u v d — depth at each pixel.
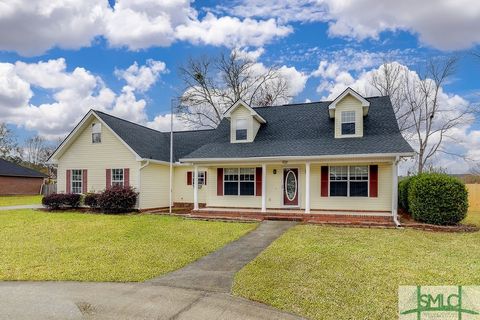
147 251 9.02
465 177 31.22
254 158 15.05
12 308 5.31
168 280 6.71
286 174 16.20
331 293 5.87
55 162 20.39
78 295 5.88
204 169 20.45
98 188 19.44
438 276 6.76
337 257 8.20
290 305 5.39
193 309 5.26
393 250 8.97
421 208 12.99
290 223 13.56
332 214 13.96
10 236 11.14
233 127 17.52
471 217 16.98
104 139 19.42
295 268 7.32
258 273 7.03
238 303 5.50
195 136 23.17
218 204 17.22
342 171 15.05
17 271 7.27
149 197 19.19
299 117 17.94
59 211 18.80
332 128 16.33
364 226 12.71
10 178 36.59
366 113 16.00
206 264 7.86
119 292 6.03
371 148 13.76
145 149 19.45
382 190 14.48
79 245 9.73
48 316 5.01
